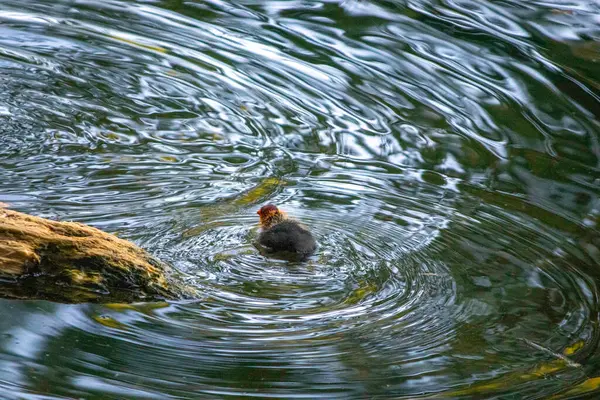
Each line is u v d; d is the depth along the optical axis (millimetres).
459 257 11289
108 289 9891
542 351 9188
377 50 18828
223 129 15648
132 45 18797
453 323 9641
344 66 18188
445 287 10438
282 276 10375
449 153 15047
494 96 16984
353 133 15703
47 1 21031
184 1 21344
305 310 9680
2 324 9086
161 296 9828
